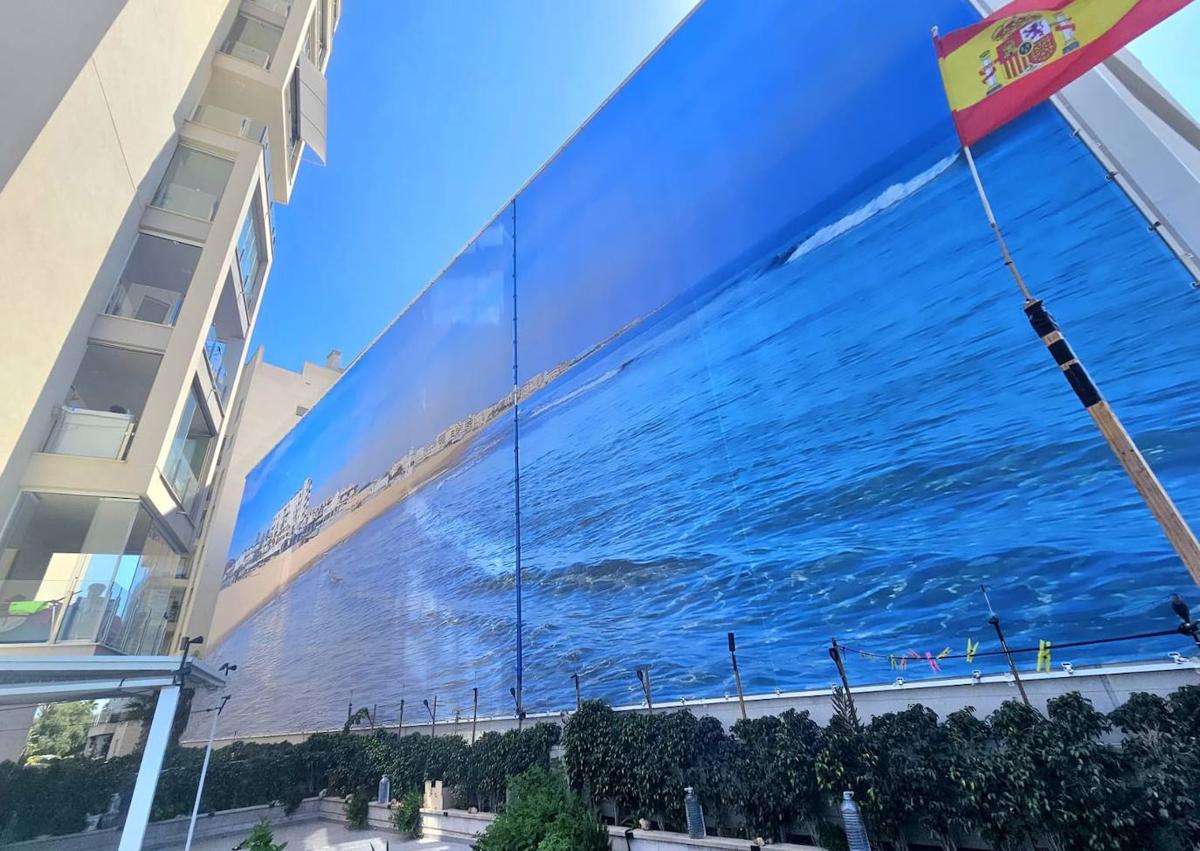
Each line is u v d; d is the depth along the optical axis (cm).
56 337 1198
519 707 1528
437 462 2375
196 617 3828
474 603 1859
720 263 1460
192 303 1504
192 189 1652
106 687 970
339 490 3106
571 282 1953
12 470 1121
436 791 1524
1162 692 651
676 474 1365
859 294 1139
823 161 1299
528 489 1834
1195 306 741
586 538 1545
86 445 1268
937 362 985
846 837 756
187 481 1702
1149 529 709
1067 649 733
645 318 1620
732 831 910
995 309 934
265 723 2855
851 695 887
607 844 903
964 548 866
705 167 1591
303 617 2944
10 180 1018
